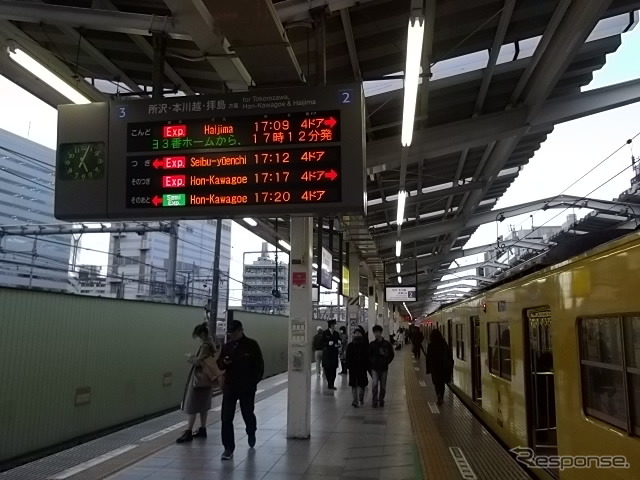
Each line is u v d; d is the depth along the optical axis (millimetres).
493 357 9156
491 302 9234
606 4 7637
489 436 8570
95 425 9211
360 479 6207
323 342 15320
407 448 7734
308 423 8461
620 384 3887
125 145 6273
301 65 9148
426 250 37438
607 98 12969
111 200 6191
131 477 6258
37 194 33781
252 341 7551
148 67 9055
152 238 38594
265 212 5988
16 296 7496
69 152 6316
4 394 7195
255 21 5867
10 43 6625
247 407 7766
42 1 7223
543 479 6227
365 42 8797
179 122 6250
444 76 10602
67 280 24188
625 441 3734
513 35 9617
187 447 7766
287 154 6039
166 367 11930
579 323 4688
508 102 12820
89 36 7922
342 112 6031
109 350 9750
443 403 12641
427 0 7605
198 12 5723
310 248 8891
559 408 5105
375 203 19656
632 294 3625
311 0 6539
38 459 7539
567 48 9102
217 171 6109
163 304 11883
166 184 6152
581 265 4609
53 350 8227
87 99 7125
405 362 27750
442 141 12805
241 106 6188
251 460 7059
